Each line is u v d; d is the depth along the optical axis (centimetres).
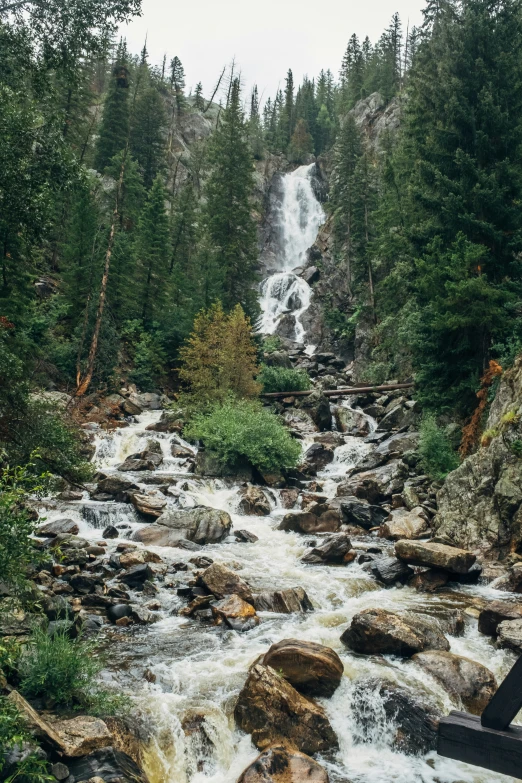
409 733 764
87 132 5275
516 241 2145
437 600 1221
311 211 7825
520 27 2466
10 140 1192
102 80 8600
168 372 3966
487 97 2264
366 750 766
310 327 5469
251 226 4656
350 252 5466
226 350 3197
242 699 765
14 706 566
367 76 9988
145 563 1339
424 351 2244
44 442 1276
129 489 2005
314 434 3011
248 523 1886
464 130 2398
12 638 652
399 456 2497
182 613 1117
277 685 776
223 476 2391
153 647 948
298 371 3884
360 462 2578
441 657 893
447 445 2128
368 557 1486
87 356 3359
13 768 551
